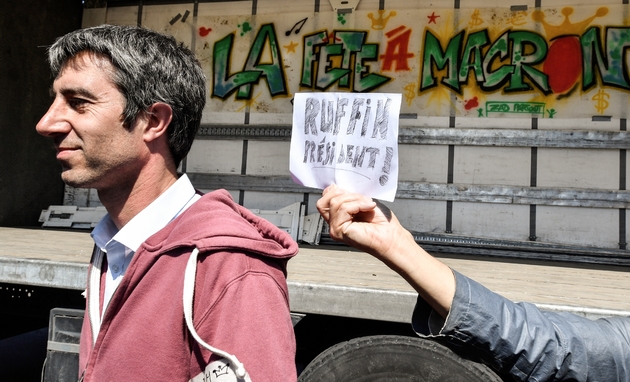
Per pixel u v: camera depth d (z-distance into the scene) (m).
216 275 0.82
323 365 1.74
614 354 0.93
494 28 4.46
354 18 4.70
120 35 0.95
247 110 4.89
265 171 4.81
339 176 0.97
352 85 4.67
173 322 0.82
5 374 3.06
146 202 1.00
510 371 0.94
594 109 4.26
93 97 0.92
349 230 0.95
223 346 0.78
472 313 0.92
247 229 0.89
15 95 4.65
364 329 1.86
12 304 2.27
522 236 4.30
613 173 4.18
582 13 4.32
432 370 1.67
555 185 4.27
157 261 0.88
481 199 4.35
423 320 1.00
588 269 3.23
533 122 4.35
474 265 3.08
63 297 2.21
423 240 4.39
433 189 4.43
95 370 0.86
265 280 0.84
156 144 1.00
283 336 0.82
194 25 5.06
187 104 1.00
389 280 1.98
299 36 4.81
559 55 4.34
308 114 1.00
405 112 4.56
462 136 4.41
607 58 4.26
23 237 3.15
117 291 0.88
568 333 0.95
